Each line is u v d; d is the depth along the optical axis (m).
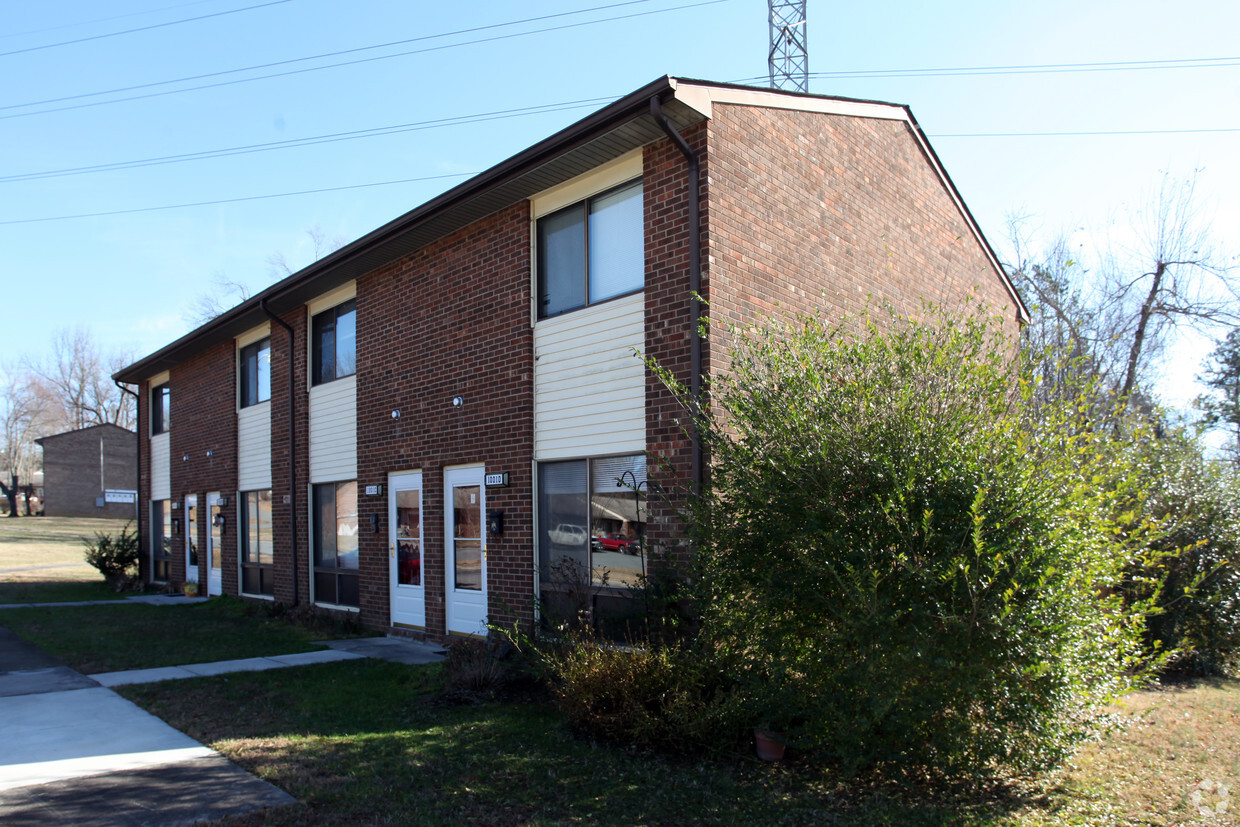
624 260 9.33
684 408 8.13
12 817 5.00
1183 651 7.21
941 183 13.20
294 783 5.61
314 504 14.96
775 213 9.34
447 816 5.03
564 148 9.09
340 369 14.33
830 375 6.04
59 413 68.56
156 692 8.49
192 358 20.09
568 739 6.64
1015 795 5.30
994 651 5.00
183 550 20.41
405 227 11.42
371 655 10.73
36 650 11.22
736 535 6.01
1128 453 6.07
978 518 4.90
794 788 5.51
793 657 5.68
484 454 10.84
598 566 9.30
